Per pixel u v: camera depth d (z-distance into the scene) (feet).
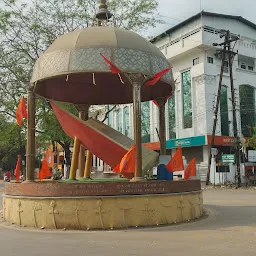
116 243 25.11
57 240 26.50
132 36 36.76
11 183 35.91
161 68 37.22
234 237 27.02
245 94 128.88
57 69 34.58
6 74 77.97
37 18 78.23
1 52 77.36
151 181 33.17
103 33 35.73
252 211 44.50
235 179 110.01
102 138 37.06
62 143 93.15
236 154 102.58
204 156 115.96
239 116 125.29
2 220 37.04
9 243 25.61
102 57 33.96
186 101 123.34
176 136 125.29
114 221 31.30
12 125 88.02
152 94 46.29
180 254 21.62
